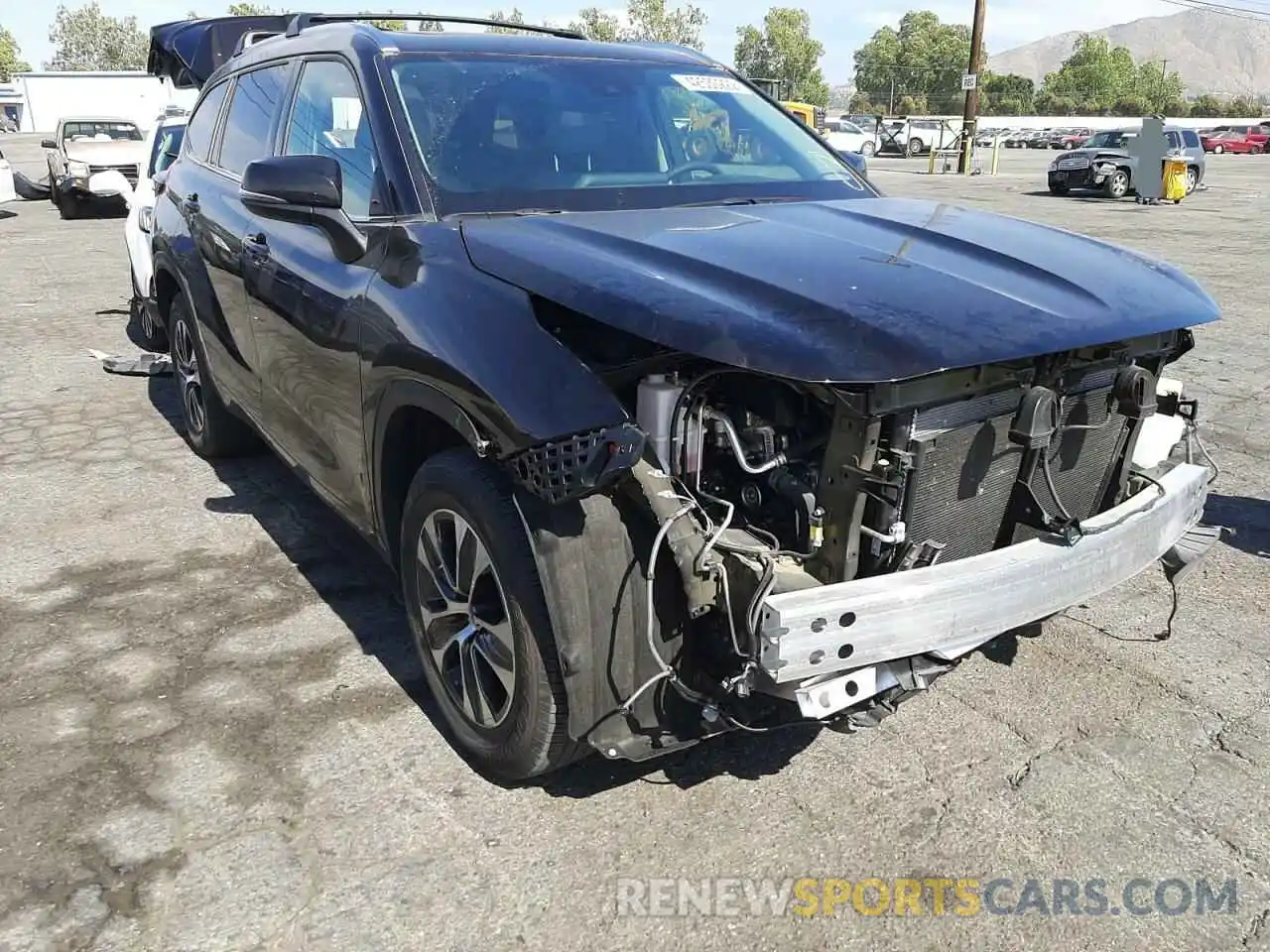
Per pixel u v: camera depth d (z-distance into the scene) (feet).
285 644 11.56
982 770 9.57
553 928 7.65
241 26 34.09
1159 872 8.34
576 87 11.81
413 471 9.93
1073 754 9.84
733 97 13.21
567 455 7.38
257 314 12.55
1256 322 29.50
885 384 7.35
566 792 9.14
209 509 15.53
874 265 8.51
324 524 14.96
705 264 8.28
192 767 9.36
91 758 9.47
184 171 16.88
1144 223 56.59
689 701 8.32
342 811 8.82
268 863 8.20
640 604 7.96
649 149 11.58
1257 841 8.71
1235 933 7.73
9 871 8.04
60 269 39.40
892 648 7.54
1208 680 11.14
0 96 243.40
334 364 10.28
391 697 10.53
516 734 8.46
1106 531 8.68
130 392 22.29
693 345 7.30
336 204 9.78
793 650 7.22
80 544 14.21
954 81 356.18
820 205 11.03
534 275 8.34
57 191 57.36
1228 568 13.96
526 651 8.04
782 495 8.07
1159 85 428.97
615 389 8.20
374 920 7.67
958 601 7.70
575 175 10.81
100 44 375.25
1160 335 9.53
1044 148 195.72
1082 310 8.27
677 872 8.23
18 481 16.74
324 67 12.10
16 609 12.30
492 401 7.79
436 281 8.93
